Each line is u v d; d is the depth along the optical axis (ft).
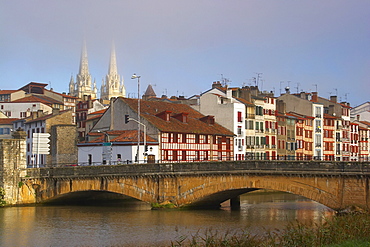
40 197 259.60
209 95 348.38
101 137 296.30
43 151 262.67
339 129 432.66
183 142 301.84
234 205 256.52
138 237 171.63
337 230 129.08
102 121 323.78
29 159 371.76
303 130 398.21
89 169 245.65
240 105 343.67
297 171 202.69
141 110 306.96
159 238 169.37
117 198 284.61
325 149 418.31
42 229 188.65
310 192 200.85
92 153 294.87
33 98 456.04
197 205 235.61
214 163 221.87
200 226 188.34
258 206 251.60
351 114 522.88
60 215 222.07
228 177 219.41
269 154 364.79
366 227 129.70
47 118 355.15
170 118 310.45
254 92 373.61
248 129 350.02
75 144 352.08
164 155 289.12
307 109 408.05
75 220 207.51
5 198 252.01
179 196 229.86
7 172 253.03
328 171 195.93
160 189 230.89
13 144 255.50
